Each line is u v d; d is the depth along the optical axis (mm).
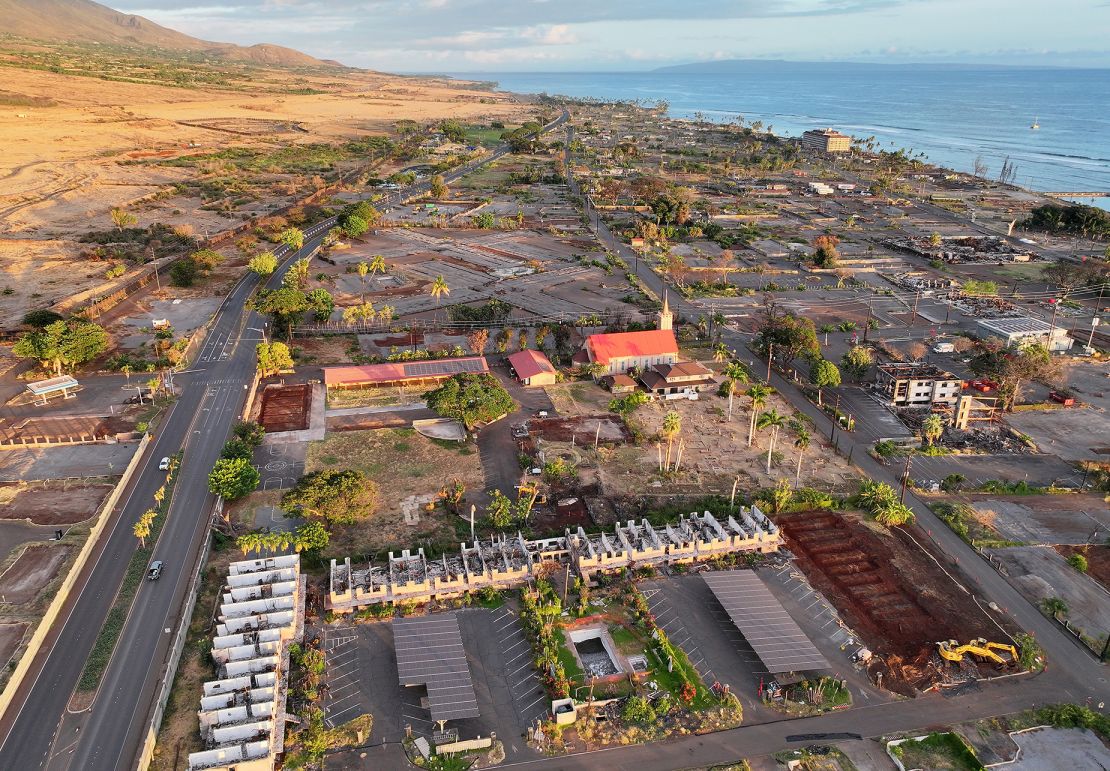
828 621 104375
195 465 139750
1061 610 104625
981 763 82562
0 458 140750
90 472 136750
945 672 95688
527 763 82375
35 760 80688
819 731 87188
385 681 92625
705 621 104250
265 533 118625
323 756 82500
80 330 178125
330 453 145500
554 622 103062
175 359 182375
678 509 129375
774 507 129625
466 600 106500
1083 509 131125
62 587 104562
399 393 172625
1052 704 91312
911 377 173000
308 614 103062
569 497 132625
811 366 180750
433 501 130250
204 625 100625
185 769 80188
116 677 92125
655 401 171875
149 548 116250
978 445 153500
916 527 126125
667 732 86750
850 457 148125
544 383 179875
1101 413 168375
